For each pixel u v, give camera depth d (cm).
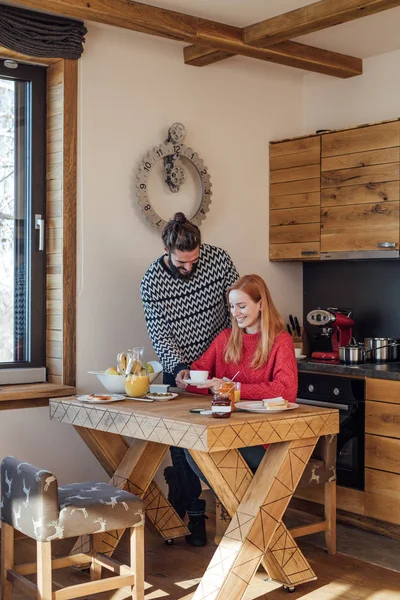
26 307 434
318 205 489
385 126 450
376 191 455
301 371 453
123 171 448
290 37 422
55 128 430
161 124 466
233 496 306
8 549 307
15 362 430
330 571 354
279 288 531
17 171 430
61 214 426
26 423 410
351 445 423
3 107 424
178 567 357
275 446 314
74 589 288
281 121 530
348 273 516
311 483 362
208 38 420
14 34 396
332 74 501
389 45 473
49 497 280
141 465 346
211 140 492
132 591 303
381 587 335
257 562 300
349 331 489
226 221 501
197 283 395
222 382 324
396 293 489
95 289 438
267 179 522
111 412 323
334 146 478
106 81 440
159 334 397
